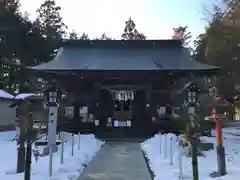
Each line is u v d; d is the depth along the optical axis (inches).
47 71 808.3
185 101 544.4
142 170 379.9
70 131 836.6
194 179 264.4
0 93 1068.5
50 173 339.9
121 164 421.1
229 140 681.6
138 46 1035.3
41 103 550.3
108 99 875.4
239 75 765.3
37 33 1312.7
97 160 454.9
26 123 288.7
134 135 823.7
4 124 1056.2
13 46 1248.2
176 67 837.8
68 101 861.8
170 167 385.4
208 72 815.1
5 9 1219.9
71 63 887.1
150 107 853.8
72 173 356.5
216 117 355.9
